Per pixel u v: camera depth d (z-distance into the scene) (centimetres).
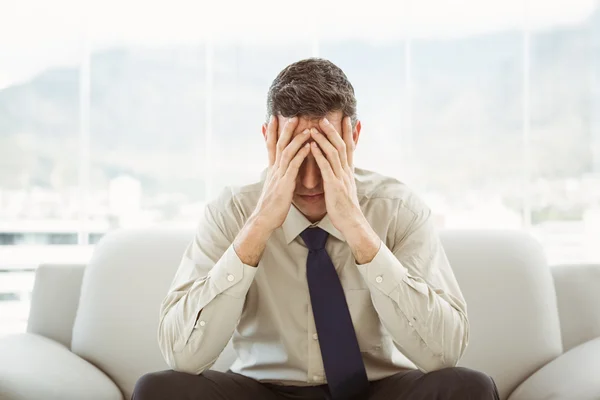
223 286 140
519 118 288
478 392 119
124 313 186
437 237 161
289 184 142
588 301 185
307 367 152
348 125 149
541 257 190
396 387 135
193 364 142
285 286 155
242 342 161
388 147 290
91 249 292
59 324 191
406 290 139
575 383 151
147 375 130
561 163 288
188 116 295
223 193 165
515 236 194
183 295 148
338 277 149
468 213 289
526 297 182
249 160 295
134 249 194
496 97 289
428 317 139
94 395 167
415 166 289
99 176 294
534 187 288
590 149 287
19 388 150
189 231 201
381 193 162
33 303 193
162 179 295
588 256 285
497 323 180
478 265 187
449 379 122
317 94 144
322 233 153
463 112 289
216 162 295
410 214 160
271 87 151
